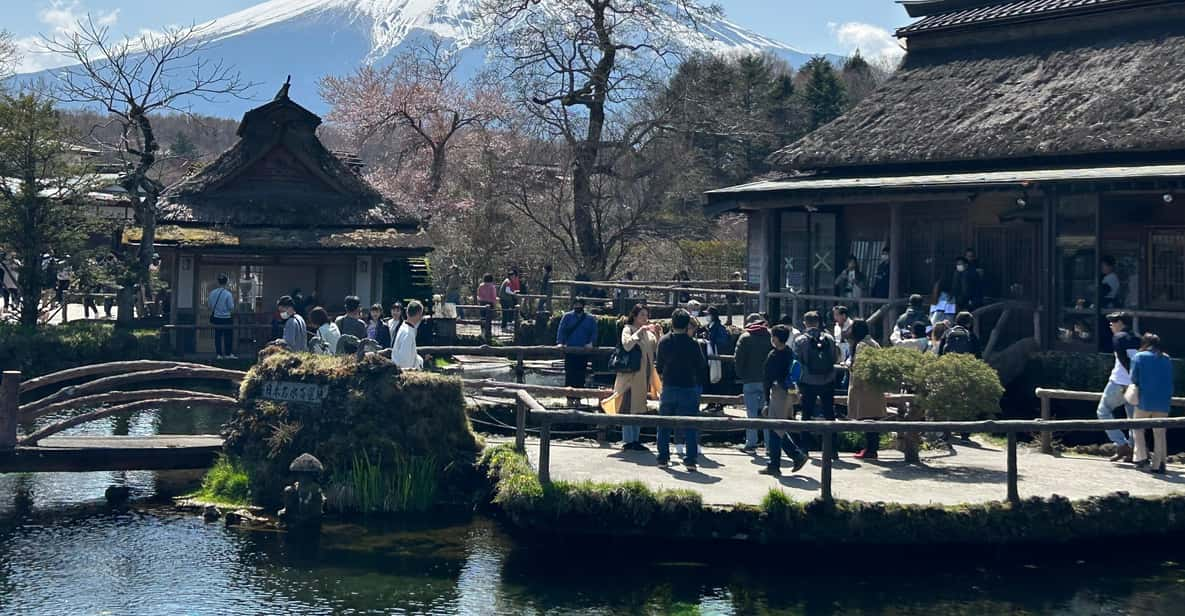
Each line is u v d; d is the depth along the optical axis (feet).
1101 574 41.27
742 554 41.91
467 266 153.17
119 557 43.32
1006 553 42.34
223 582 40.34
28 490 54.39
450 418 51.55
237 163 113.60
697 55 152.25
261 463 50.67
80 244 112.37
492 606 37.99
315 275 113.91
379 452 50.01
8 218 108.68
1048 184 63.16
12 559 43.06
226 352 100.68
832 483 44.73
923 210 78.64
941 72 85.81
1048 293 65.77
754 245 87.04
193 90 118.42
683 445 50.24
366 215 115.65
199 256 110.01
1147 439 57.16
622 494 41.81
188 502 50.78
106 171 125.29
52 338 95.45
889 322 69.51
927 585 40.04
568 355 62.64
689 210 160.97
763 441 54.75
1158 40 76.02
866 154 79.30
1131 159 68.18
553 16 142.51
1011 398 64.13
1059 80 77.66
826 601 38.34
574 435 60.39
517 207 153.28
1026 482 45.42
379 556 43.29
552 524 42.19
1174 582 40.47
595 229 153.28
